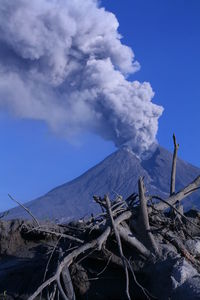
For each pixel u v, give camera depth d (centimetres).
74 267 1298
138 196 1338
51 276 1280
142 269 1277
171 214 1480
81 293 1283
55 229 1630
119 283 1287
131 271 1212
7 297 1319
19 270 1412
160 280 1235
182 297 1165
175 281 1196
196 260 1328
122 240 1294
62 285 1285
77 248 1270
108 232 1271
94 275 1301
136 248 1289
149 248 1294
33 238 1666
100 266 1316
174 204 1497
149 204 1417
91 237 1336
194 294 1148
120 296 1269
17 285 1357
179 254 1298
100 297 1271
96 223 1364
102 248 1289
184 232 1435
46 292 1293
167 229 1362
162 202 1441
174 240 1327
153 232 1330
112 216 1274
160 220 1383
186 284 1181
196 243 1366
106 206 1305
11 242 1647
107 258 1291
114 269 1305
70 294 1232
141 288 1234
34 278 1356
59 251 1288
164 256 1275
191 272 1215
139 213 1310
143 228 1305
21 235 1672
